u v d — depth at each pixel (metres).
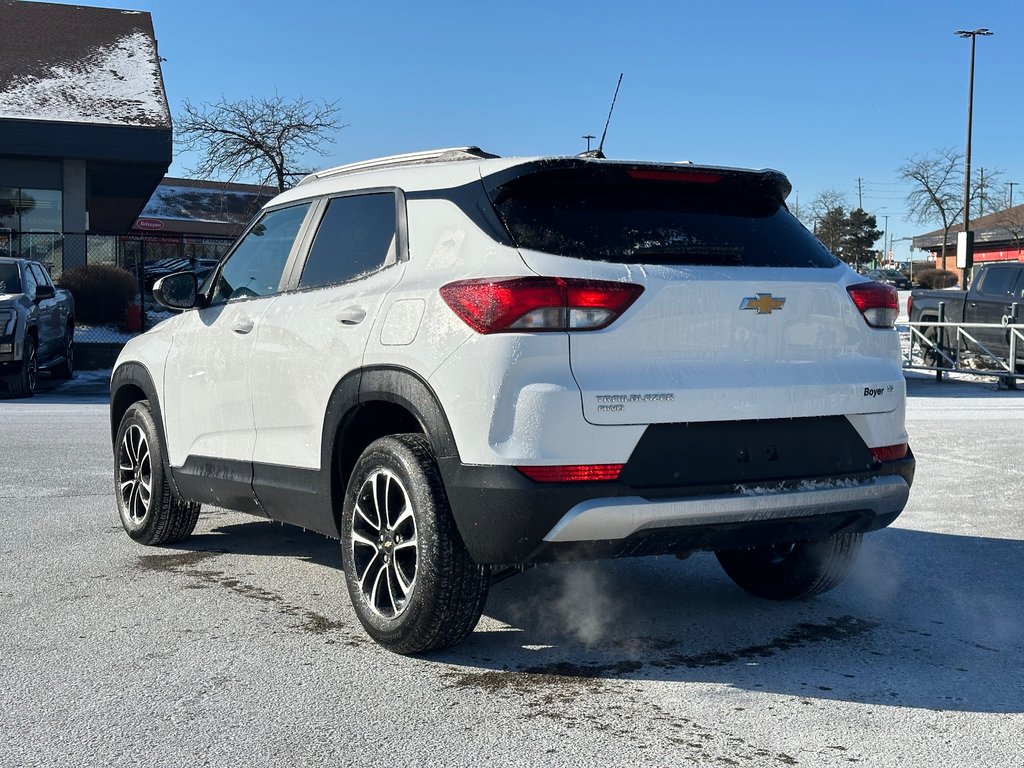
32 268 16.33
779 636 4.35
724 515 3.79
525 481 3.62
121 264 31.11
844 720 3.44
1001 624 4.53
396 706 3.56
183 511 5.82
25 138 25.86
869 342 4.22
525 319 3.67
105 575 5.31
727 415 3.83
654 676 3.86
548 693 3.69
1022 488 7.71
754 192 4.28
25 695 3.66
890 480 4.17
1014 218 67.25
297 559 5.67
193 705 3.57
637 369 3.74
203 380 5.30
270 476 4.82
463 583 3.88
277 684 3.77
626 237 3.87
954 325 17.86
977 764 3.10
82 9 34.28
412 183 4.33
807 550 4.65
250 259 5.27
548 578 5.29
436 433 3.84
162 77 30.25
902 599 4.92
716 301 3.86
